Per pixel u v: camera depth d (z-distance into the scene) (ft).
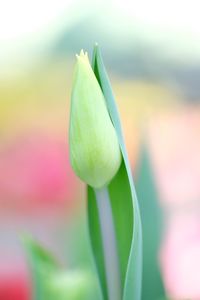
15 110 4.80
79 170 1.24
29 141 2.29
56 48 6.64
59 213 2.12
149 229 1.59
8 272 1.79
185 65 5.95
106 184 1.26
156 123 2.33
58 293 1.44
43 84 5.53
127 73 5.77
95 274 1.34
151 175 1.61
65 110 4.98
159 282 1.55
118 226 1.31
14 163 2.24
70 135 1.22
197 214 1.82
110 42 6.41
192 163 2.20
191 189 2.04
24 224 2.21
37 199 2.15
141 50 6.15
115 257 1.28
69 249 1.73
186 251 1.72
